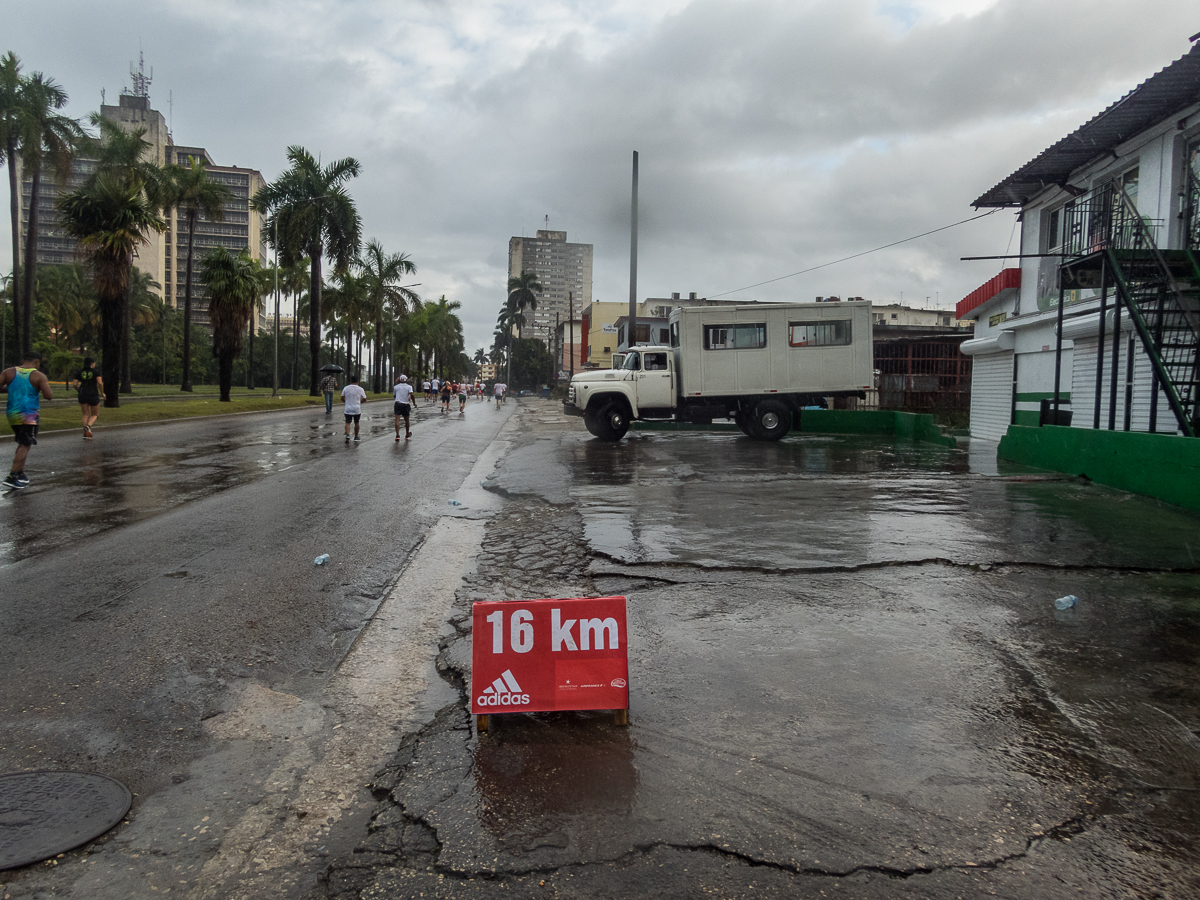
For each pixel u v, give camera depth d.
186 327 50.06
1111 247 11.41
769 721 3.52
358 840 2.61
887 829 2.67
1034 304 16.91
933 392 29.42
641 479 11.97
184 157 133.50
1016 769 3.09
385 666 4.23
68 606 5.15
